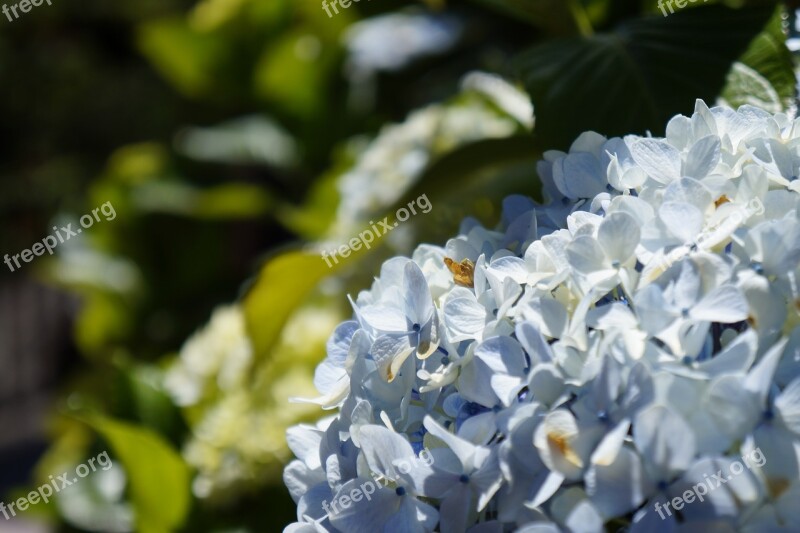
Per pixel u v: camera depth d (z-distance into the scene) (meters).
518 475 0.52
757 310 0.52
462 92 1.09
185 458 0.91
